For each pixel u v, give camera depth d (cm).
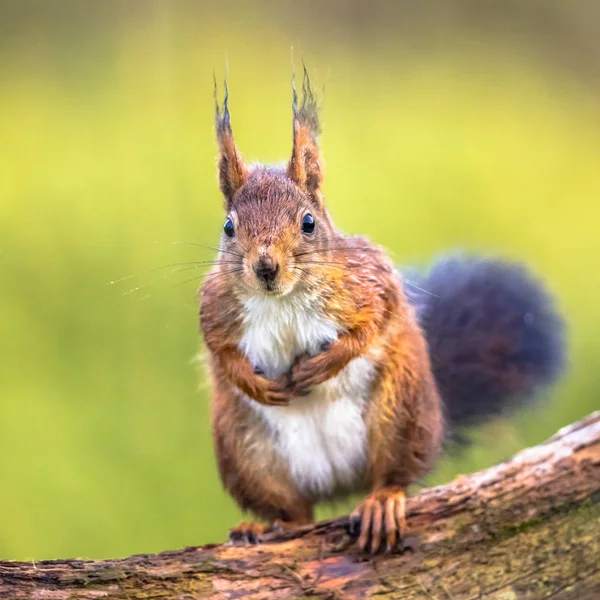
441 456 490
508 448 496
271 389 485
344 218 522
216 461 489
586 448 484
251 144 525
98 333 512
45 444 506
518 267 498
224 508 504
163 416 508
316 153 487
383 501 482
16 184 520
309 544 482
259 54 579
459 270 498
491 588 481
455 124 563
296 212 485
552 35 672
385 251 489
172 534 503
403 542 482
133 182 521
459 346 496
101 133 525
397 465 487
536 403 496
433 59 623
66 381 509
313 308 485
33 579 478
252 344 486
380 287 486
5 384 509
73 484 505
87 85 552
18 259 516
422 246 521
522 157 551
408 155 531
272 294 484
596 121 604
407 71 611
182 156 523
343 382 486
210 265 488
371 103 569
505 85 619
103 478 505
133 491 505
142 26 592
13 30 589
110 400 509
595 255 523
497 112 589
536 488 483
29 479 504
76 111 531
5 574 477
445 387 496
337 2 632
